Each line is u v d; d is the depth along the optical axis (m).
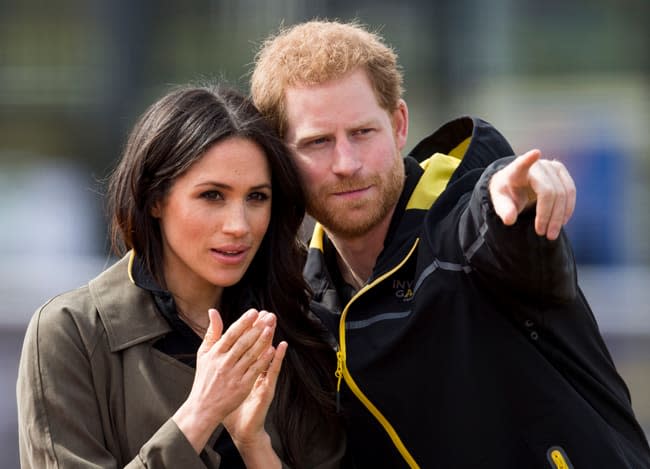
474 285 9.13
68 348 8.58
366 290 9.59
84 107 23.08
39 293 21.98
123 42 22.80
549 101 23.02
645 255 23.19
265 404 8.56
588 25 22.98
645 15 22.83
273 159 9.09
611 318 20.45
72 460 8.27
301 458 9.21
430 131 22.48
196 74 22.58
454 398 9.17
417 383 9.29
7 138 23.23
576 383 9.27
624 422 9.46
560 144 23.25
